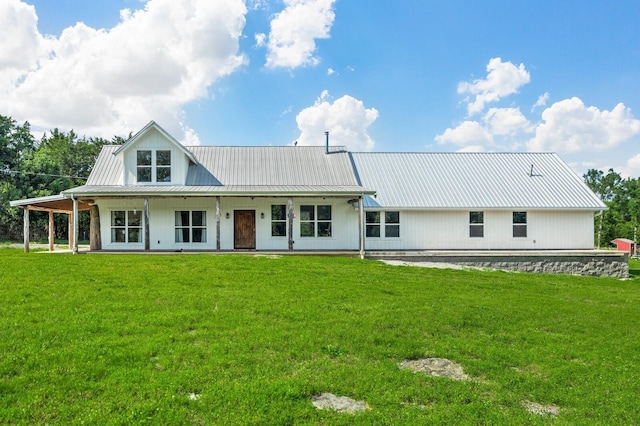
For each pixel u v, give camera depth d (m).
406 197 21.28
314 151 24.48
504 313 9.05
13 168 44.47
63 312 7.60
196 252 18.67
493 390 5.34
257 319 7.65
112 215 20.08
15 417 4.24
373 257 18.66
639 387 5.58
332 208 20.86
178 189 18.66
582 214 21.42
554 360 6.43
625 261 19.38
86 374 5.16
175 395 4.74
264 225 20.58
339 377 5.43
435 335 7.36
